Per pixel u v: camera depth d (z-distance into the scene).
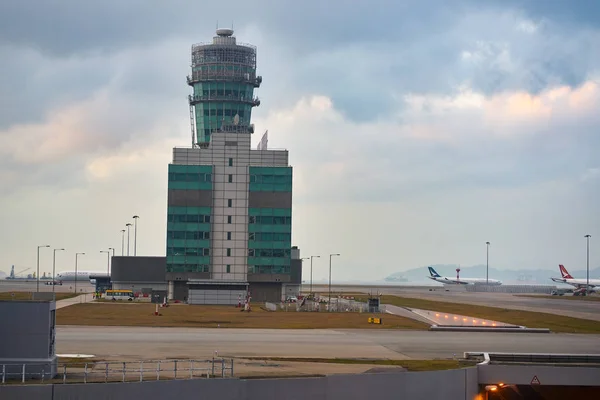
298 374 67.81
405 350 93.75
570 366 73.06
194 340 100.44
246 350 89.81
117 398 58.59
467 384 71.69
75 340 97.94
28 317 62.12
